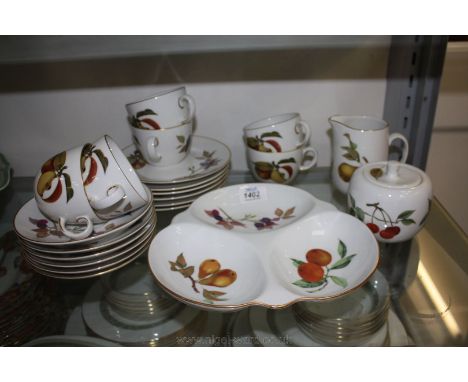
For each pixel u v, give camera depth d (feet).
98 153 1.67
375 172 1.89
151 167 2.23
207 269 1.71
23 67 2.34
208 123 2.59
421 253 2.08
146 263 2.04
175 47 1.96
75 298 1.89
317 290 1.60
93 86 2.42
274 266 1.65
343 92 2.52
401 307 1.82
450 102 2.79
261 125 2.34
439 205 2.38
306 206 1.97
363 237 1.74
